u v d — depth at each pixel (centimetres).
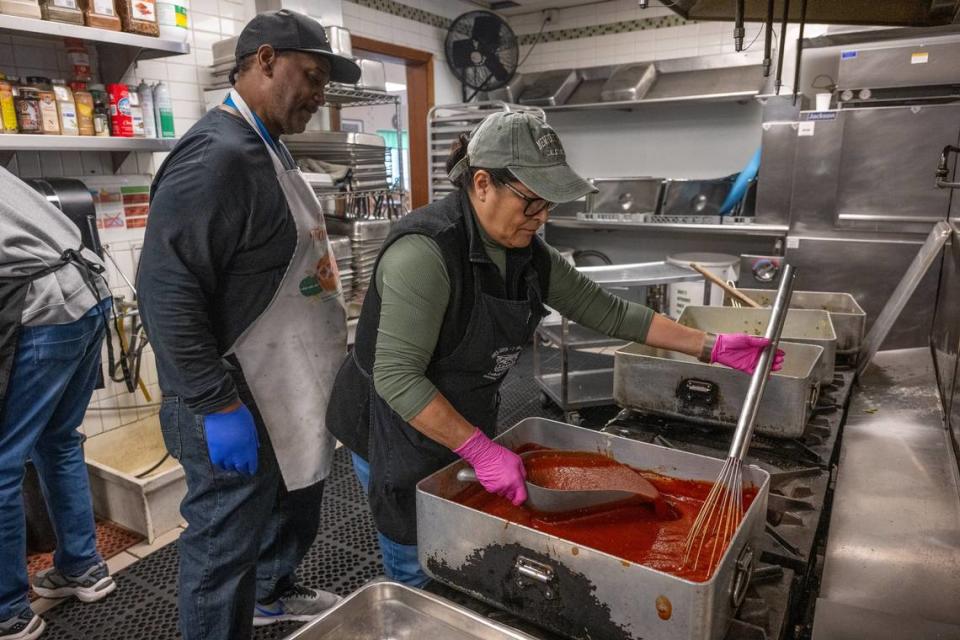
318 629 86
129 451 283
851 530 123
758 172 431
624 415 170
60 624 193
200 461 145
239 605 153
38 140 219
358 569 218
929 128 356
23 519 179
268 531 176
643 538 102
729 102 491
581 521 106
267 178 141
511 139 101
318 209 159
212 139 132
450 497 110
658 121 526
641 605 80
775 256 415
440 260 108
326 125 329
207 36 307
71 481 197
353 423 142
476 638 86
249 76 142
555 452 125
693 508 111
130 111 248
